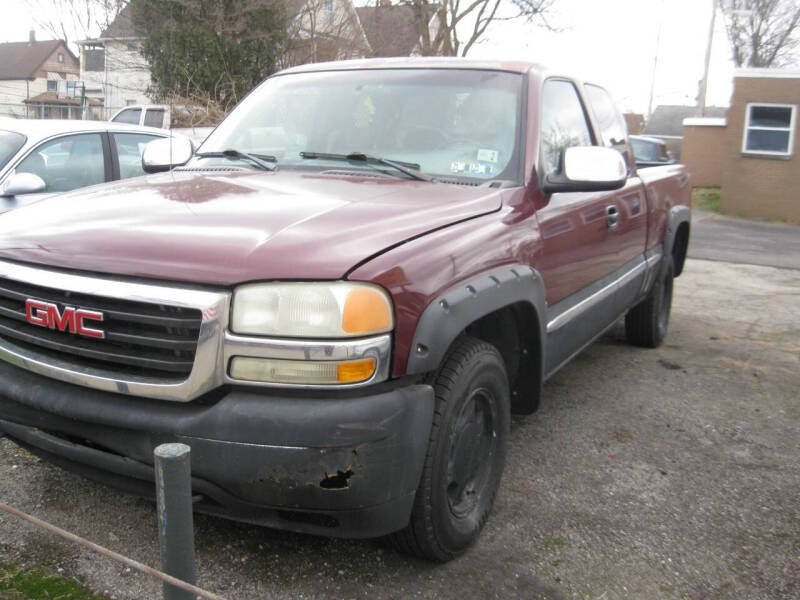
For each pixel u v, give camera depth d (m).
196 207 2.80
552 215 3.49
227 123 4.17
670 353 6.03
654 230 5.40
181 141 4.08
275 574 2.75
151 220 2.68
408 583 2.75
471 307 2.66
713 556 3.04
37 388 2.57
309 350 2.27
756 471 3.85
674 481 3.70
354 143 3.67
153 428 2.35
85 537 2.93
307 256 2.36
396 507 2.45
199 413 2.33
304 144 3.76
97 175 6.13
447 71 3.89
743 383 5.29
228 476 2.31
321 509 2.34
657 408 4.71
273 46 21.55
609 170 3.35
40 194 5.37
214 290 2.32
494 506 3.34
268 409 2.28
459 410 2.72
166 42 21.12
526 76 3.79
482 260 2.82
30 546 2.84
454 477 2.85
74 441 2.58
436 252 2.61
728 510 3.43
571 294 3.82
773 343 6.45
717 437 4.29
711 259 11.88
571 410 4.61
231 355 2.31
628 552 3.04
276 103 4.07
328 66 4.25
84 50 27.69
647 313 5.88
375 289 2.35
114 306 2.43
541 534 3.13
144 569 1.86
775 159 18.91
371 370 2.33
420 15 22.92
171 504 1.76
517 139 3.51
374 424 2.32
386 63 4.09
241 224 2.59
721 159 23.95
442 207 2.93
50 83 52.84
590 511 3.35
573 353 4.07
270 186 3.14
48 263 2.54
